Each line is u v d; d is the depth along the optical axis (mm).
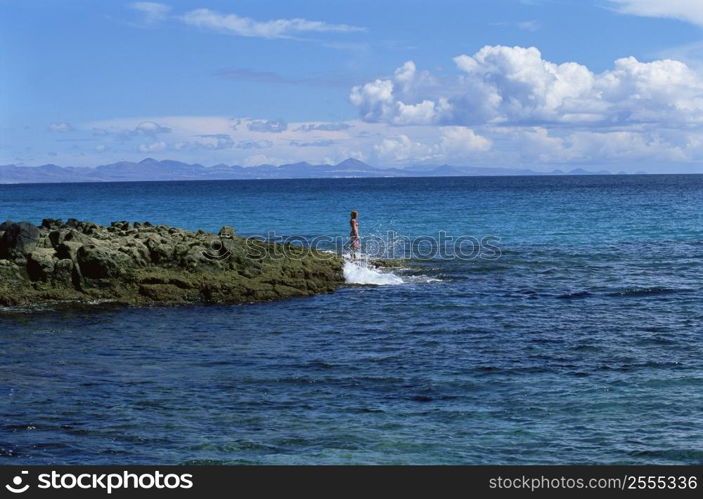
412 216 73688
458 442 13086
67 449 12766
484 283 31859
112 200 123312
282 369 18062
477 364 18422
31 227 27359
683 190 152000
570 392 15898
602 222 64375
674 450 12680
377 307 26672
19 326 23125
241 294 27844
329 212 81188
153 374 17609
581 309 25797
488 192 148125
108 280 27000
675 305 26250
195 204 104000
